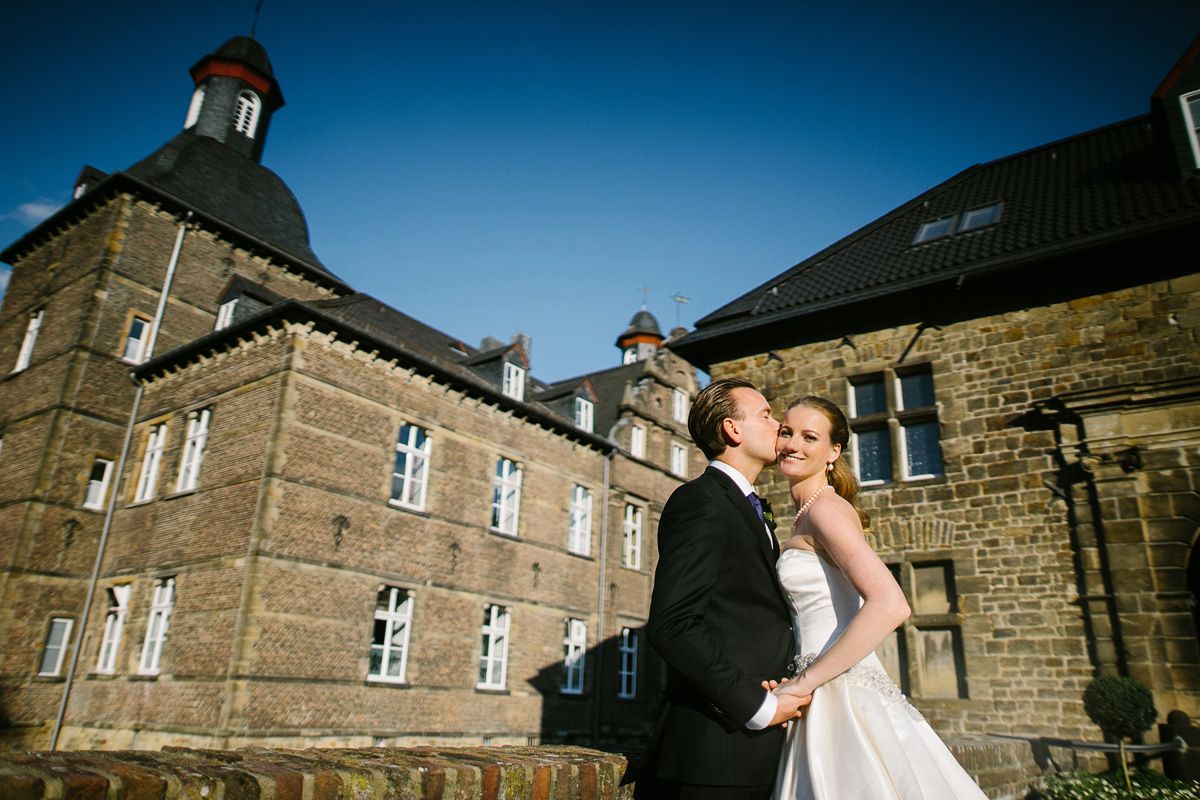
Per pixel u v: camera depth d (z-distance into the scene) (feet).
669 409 90.63
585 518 74.02
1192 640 25.18
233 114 84.28
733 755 6.68
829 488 8.07
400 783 6.19
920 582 31.78
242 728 43.29
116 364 62.03
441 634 56.18
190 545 51.06
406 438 58.29
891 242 40.50
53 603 55.52
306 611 47.98
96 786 4.49
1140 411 27.94
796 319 37.09
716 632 7.07
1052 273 31.58
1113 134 41.24
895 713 7.17
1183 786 22.43
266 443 49.29
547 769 7.53
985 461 31.32
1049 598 28.55
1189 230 28.02
